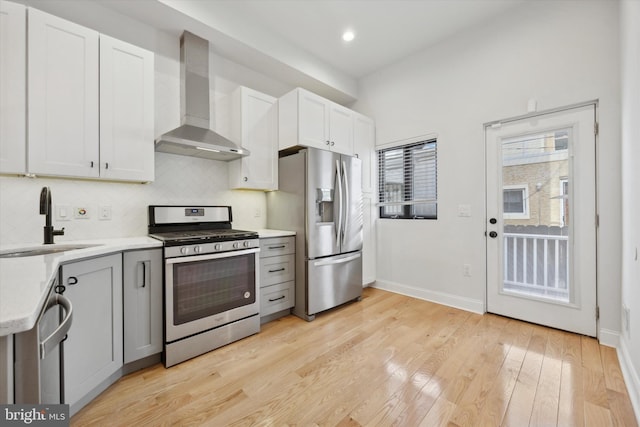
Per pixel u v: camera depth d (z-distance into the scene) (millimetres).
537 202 2426
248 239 2252
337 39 2934
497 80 2586
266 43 2713
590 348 1992
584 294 2191
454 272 2896
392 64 3430
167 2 2068
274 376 1689
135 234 2211
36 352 604
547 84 2312
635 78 1521
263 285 2443
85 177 1816
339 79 3543
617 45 2006
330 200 2814
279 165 2900
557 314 2320
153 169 2061
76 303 1354
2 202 1701
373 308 2879
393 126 3436
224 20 2391
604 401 1441
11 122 1535
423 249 3154
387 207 3582
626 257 1801
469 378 1656
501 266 2621
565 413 1361
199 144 2174
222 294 2088
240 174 2619
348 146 3229
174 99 2428
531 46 2391
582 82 2148
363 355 1930
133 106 1972
